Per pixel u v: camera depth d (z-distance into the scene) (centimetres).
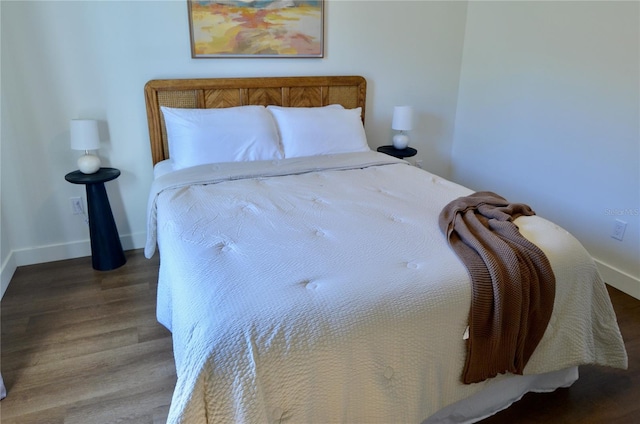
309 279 126
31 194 258
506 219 162
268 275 127
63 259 276
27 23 231
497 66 313
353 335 115
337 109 294
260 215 176
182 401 102
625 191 236
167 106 268
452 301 127
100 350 191
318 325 112
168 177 223
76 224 275
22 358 185
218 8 265
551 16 265
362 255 141
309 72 304
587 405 165
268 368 107
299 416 113
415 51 331
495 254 139
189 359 107
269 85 289
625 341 202
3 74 234
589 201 257
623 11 223
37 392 167
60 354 188
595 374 181
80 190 269
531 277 138
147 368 181
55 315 217
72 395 166
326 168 246
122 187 279
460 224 158
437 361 129
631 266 238
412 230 162
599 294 159
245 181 223
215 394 104
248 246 147
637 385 175
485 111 331
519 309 135
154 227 220
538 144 288
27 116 245
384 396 124
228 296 117
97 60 250
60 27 237
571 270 149
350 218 174
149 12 252
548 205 287
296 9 284
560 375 167
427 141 363
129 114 266
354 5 300
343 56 310
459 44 343
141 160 278
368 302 119
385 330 118
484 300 130
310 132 273
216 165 241
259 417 105
